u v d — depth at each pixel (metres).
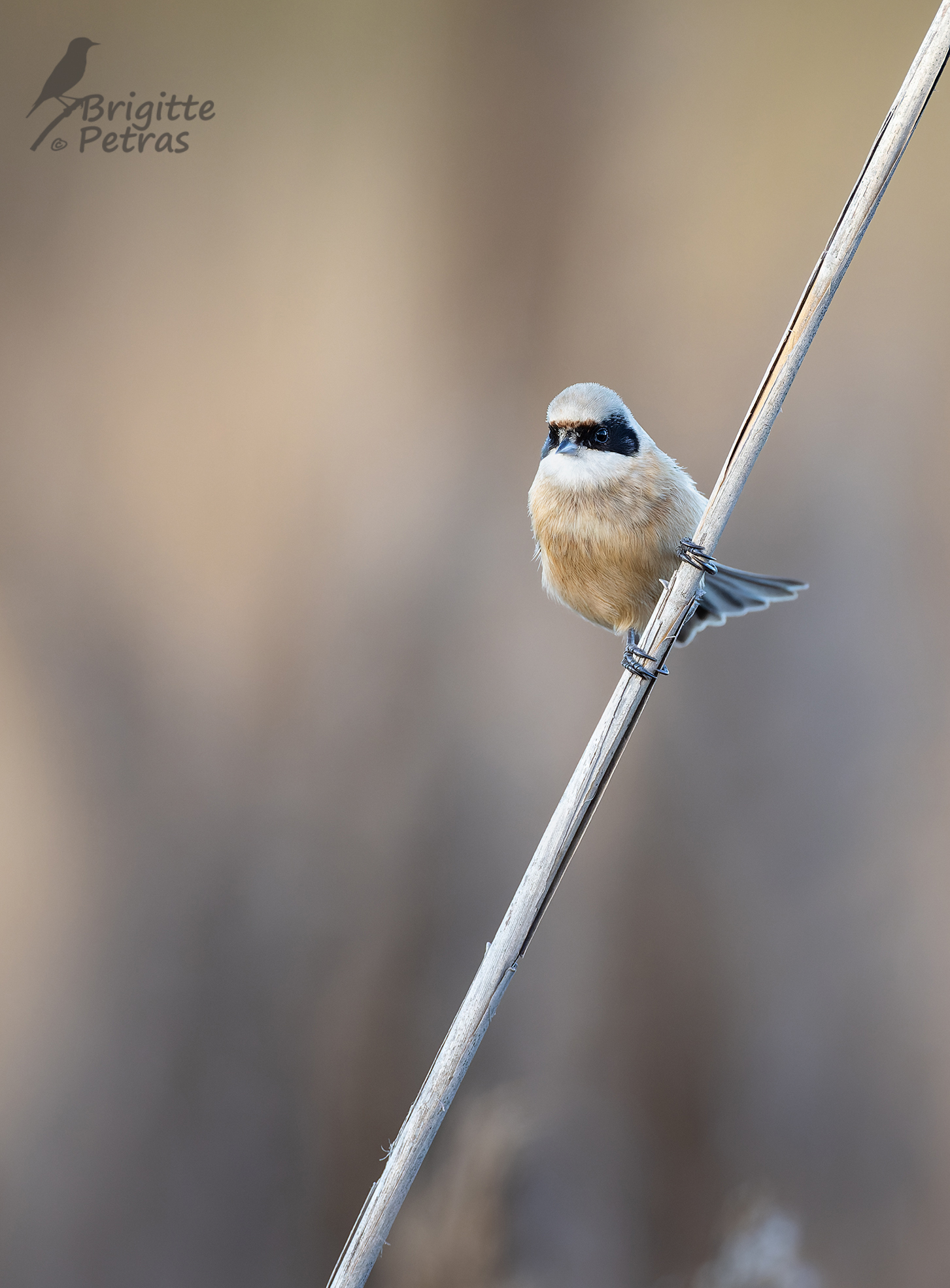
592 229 11.82
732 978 10.55
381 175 11.87
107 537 11.73
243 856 11.29
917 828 10.71
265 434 11.82
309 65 11.75
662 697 11.07
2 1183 10.38
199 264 11.82
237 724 11.59
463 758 11.17
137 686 11.62
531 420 11.77
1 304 11.62
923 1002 10.40
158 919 11.18
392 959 10.84
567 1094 10.10
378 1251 3.72
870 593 11.15
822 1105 10.28
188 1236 10.30
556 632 11.25
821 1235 9.81
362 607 11.58
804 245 11.54
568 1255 9.09
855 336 11.50
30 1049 10.80
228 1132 10.55
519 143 11.82
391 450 11.82
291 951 10.99
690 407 11.61
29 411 11.68
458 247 11.91
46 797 11.32
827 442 11.42
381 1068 10.53
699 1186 9.88
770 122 11.60
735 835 10.84
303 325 11.87
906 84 4.12
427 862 11.02
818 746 10.93
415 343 11.92
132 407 11.78
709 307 11.65
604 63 11.72
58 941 11.05
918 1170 10.04
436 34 11.75
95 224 11.70
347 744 11.38
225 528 11.77
